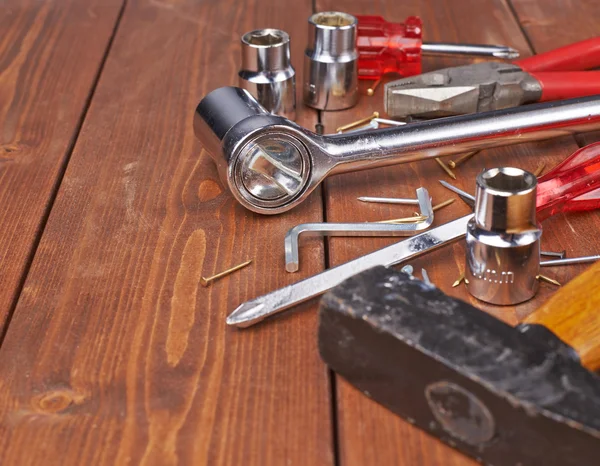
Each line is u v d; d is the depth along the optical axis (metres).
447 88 0.53
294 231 0.47
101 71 0.60
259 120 0.47
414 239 0.45
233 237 0.48
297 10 0.66
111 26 0.64
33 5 0.67
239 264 0.46
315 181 0.48
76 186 0.51
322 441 0.40
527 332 0.40
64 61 0.61
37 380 0.42
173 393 0.41
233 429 0.40
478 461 0.39
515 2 0.66
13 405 0.41
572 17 0.64
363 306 0.39
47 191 0.51
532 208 0.43
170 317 0.44
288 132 0.47
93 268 0.46
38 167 0.52
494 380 0.37
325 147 0.48
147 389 0.41
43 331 0.44
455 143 0.49
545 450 0.37
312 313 0.44
